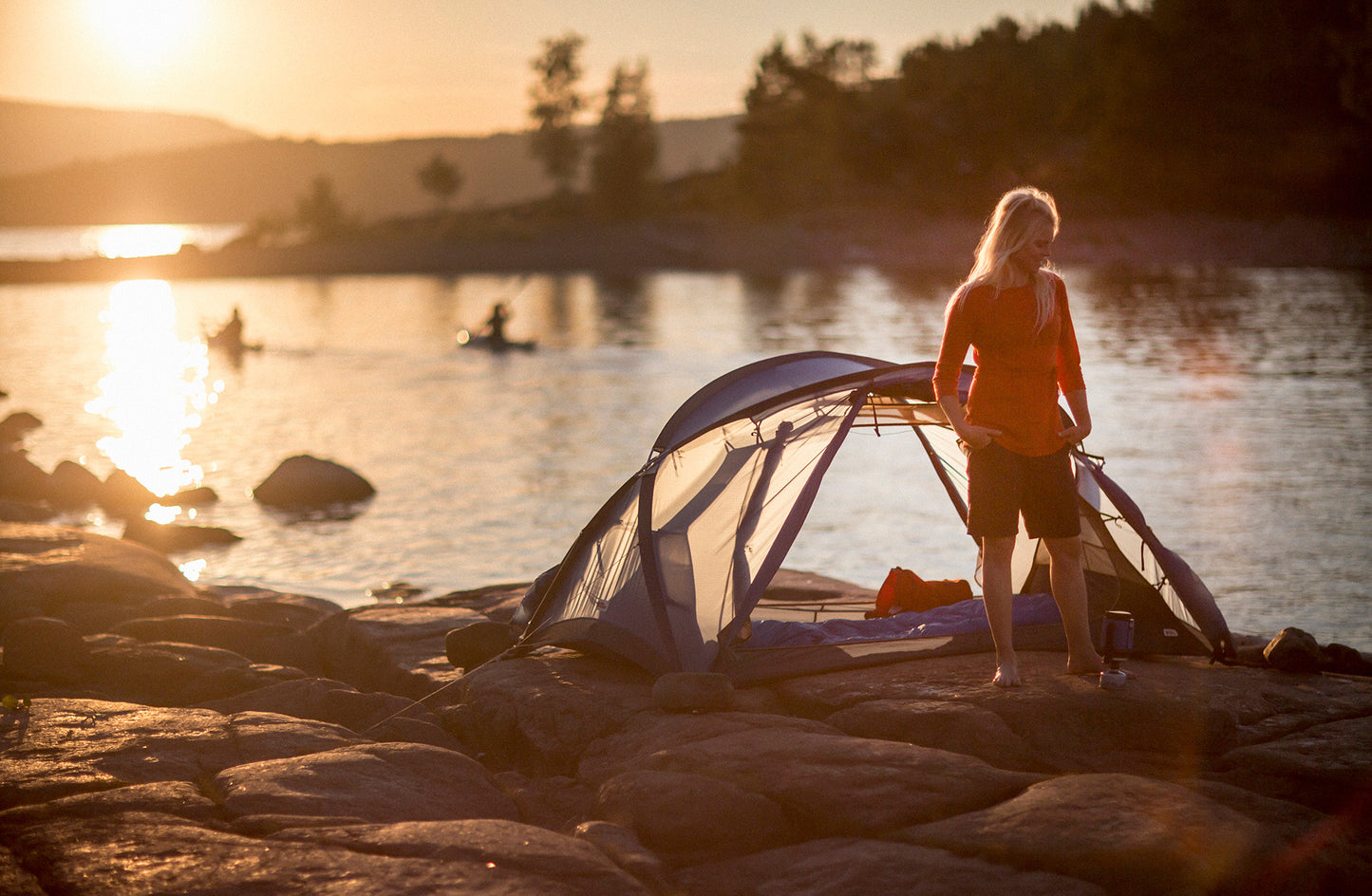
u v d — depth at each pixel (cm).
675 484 601
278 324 4259
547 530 1255
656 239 8900
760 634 587
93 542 948
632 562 578
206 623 752
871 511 1298
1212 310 3816
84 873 333
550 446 1741
